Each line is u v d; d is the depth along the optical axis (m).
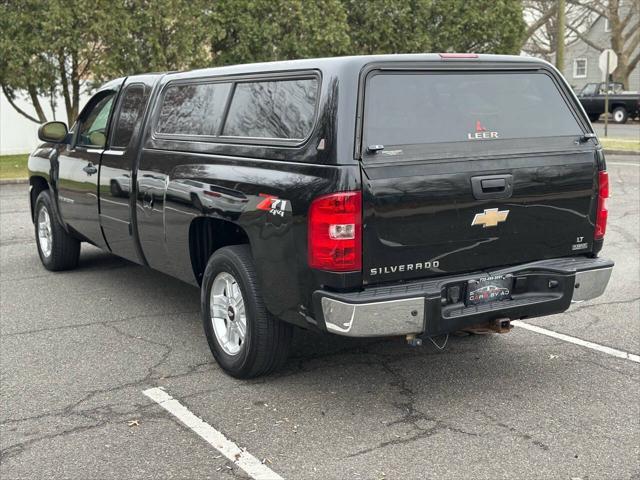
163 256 5.63
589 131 4.81
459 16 20.88
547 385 4.77
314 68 4.28
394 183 4.04
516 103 4.60
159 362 5.21
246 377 4.83
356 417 4.32
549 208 4.59
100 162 6.35
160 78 5.85
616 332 5.79
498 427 4.18
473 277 4.34
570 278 4.54
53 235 7.54
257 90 4.72
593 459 3.82
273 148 4.42
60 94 18.09
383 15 20.30
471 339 5.64
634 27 38.72
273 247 4.33
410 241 4.13
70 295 6.89
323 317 4.10
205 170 4.92
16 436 4.10
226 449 3.94
